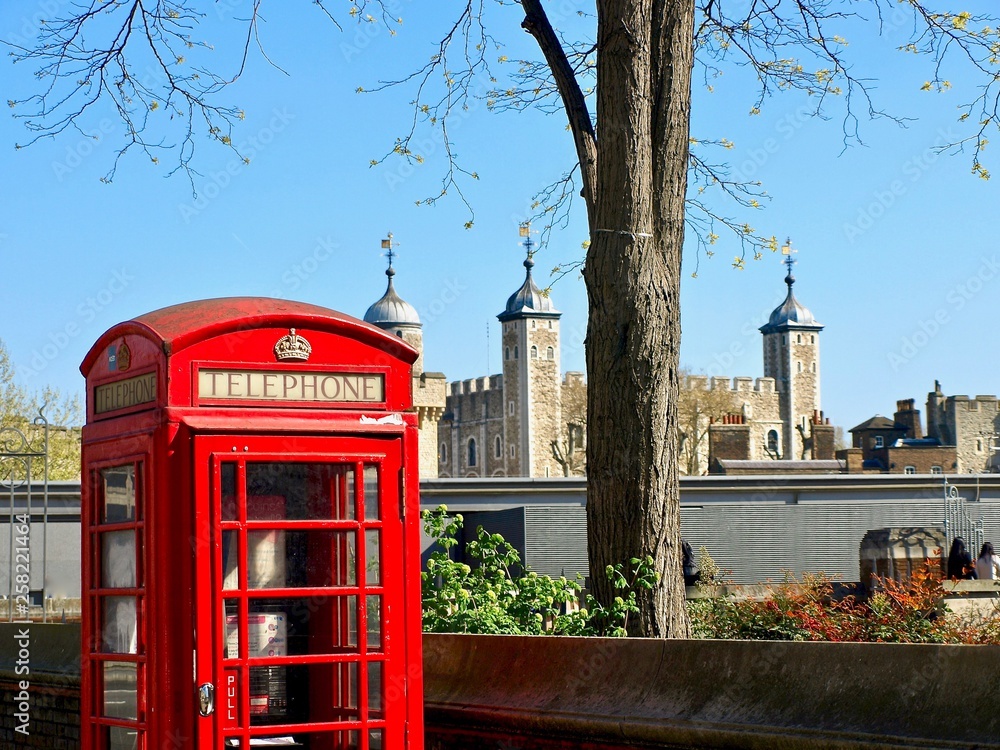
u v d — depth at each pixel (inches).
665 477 380.5
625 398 380.5
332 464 235.5
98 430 251.1
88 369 262.4
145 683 227.0
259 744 232.1
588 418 391.2
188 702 223.1
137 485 232.8
